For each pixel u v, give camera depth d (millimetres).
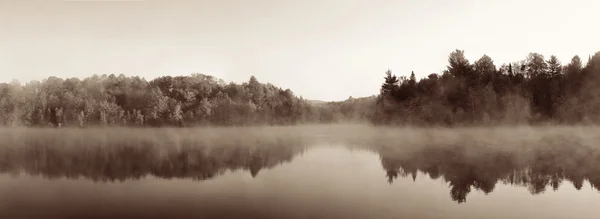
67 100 94750
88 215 26750
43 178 41781
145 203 29406
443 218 24125
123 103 102812
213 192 33000
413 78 78812
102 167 49719
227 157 57812
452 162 46719
